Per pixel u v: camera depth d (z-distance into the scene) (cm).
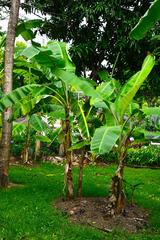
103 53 1680
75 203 945
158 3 573
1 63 1361
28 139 1603
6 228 779
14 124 1251
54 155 1811
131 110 894
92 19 1534
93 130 984
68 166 988
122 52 1617
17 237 742
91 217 862
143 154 1878
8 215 848
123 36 1556
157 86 1717
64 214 880
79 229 790
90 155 1245
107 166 1719
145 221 883
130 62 1673
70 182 989
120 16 1533
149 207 1005
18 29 1112
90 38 1634
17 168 1495
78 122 952
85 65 1747
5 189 1093
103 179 1377
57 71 859
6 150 1123
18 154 1741
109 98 924
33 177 1315
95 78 1742
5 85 1083
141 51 1603
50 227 797
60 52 916
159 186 1335
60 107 1049
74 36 1647
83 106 1002
